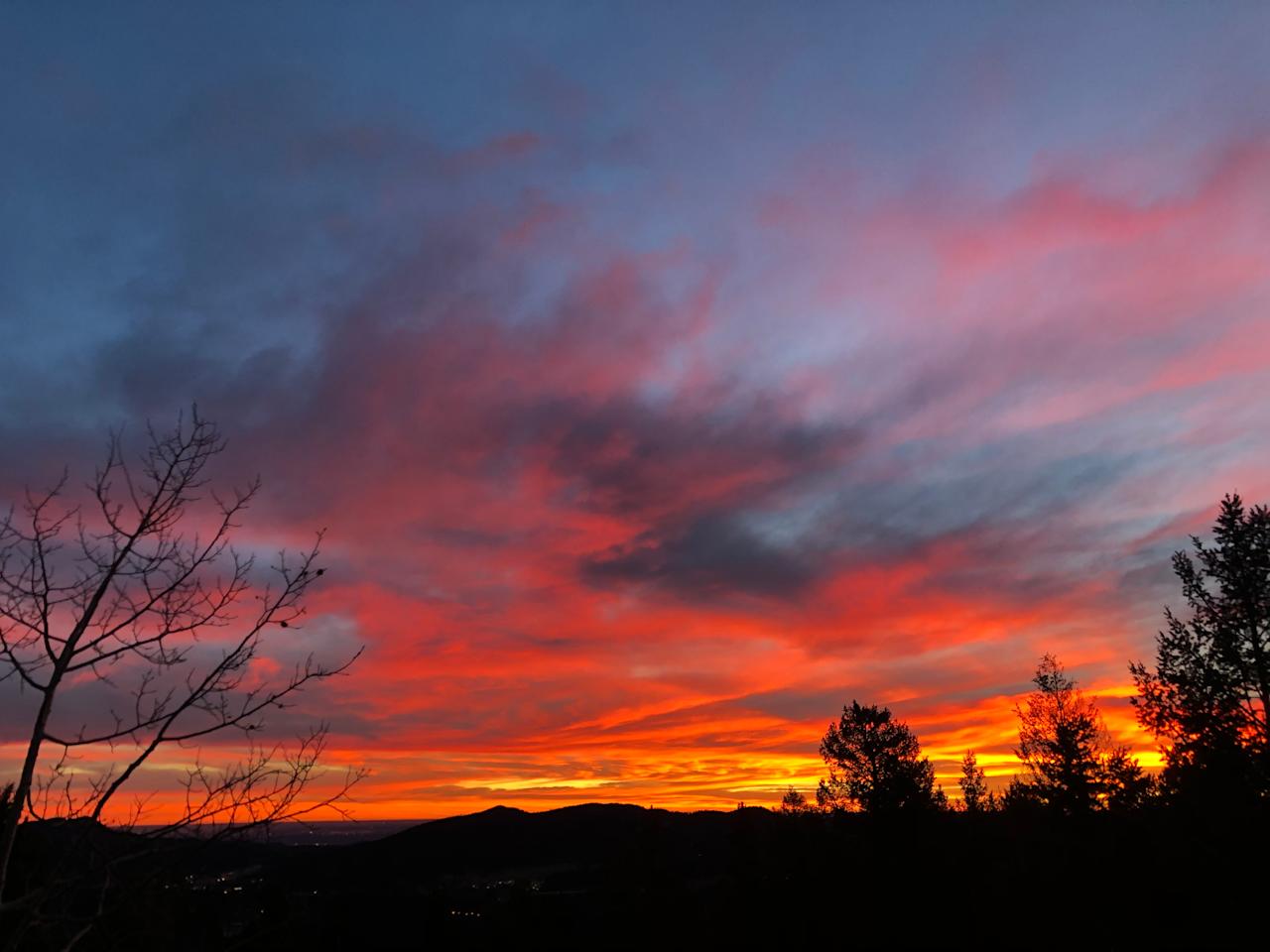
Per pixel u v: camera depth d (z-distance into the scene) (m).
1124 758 29.95
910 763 33.09
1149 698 21.33
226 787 5.04
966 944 29.72
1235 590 20.02
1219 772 19.62
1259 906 19.05
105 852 4.70
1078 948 26.45
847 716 34.47
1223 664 19.97
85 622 4.93
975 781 47.03
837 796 34.12
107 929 4.66
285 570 5.52
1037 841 30.91
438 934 38.72
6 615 4.89
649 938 41.34
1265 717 19.33
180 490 5.40
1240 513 20.31
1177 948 21.83
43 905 4.62
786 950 36.41
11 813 4.49
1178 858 21.41
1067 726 31.56
